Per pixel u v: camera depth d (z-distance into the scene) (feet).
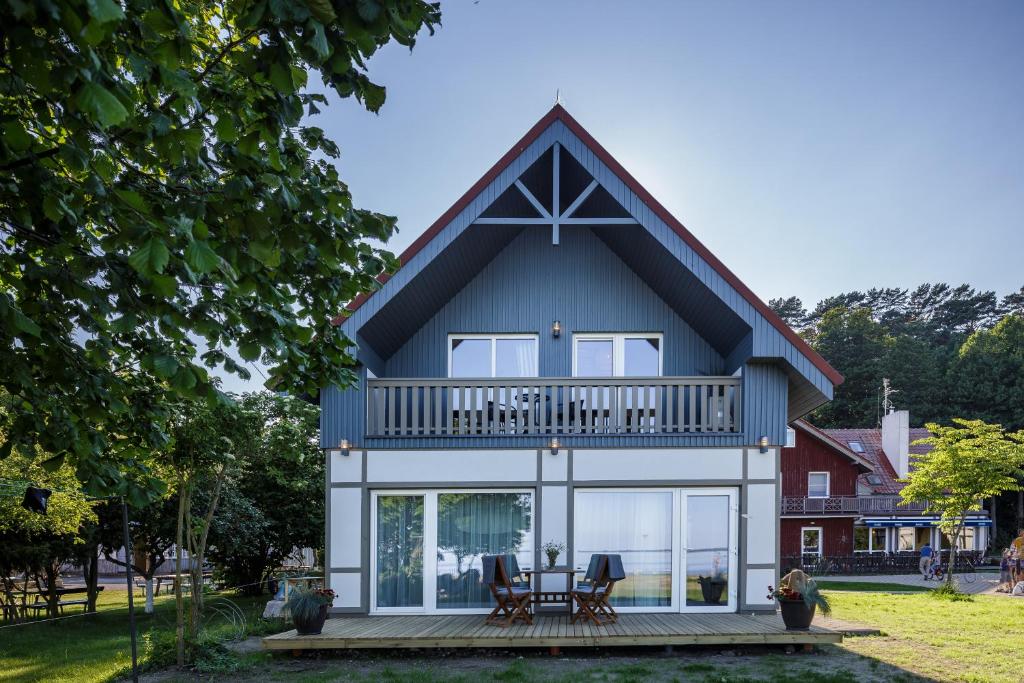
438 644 30.78
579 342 42.68
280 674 28.60
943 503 62.64
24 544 50.60
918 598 55.06
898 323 245.65
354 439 37.52
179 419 29.68
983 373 171.22
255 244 12.59
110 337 17.37
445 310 42.22
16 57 9.72
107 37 9.88
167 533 55.62
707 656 30.48
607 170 37.09
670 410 37.83
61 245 13.33
